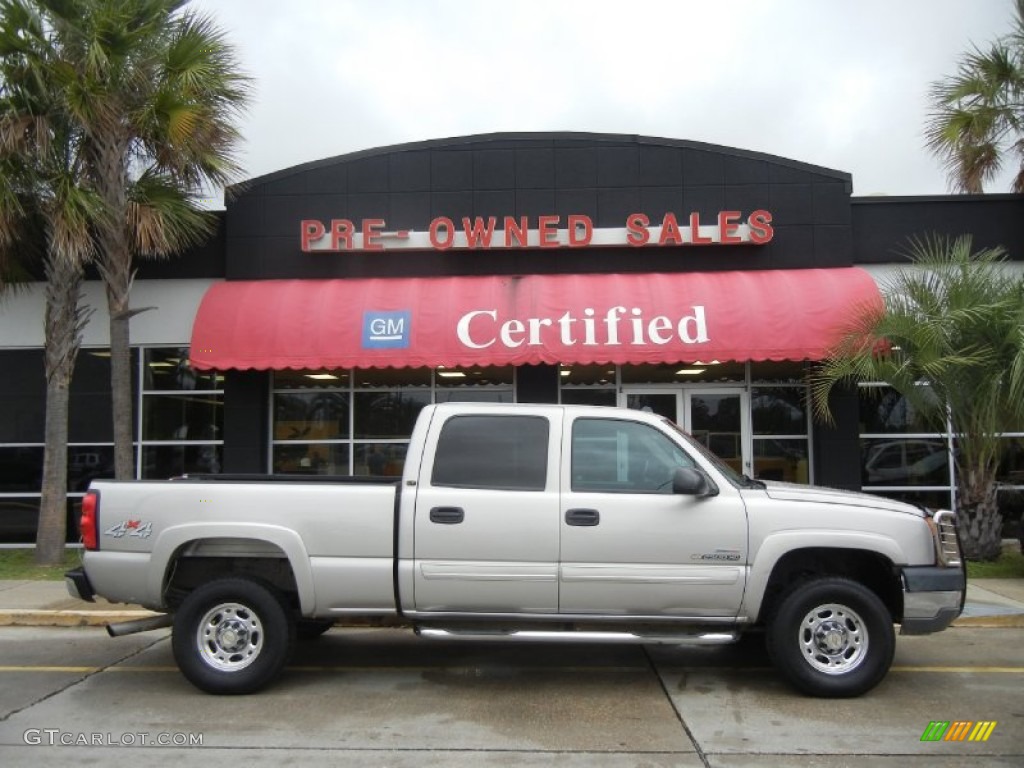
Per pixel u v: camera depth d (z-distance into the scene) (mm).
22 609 9258
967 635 8367
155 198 12055
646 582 6129
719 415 13578
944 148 14117
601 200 13594
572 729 5660
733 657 7543
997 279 11305
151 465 13891
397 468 13711
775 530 6148
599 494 6242
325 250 13445
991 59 13320
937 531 6312
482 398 13742
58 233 11031
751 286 12555
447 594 6223
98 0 11164
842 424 13109
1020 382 10367
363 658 7555
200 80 11547
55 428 12234
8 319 14102
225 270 13883
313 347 12422
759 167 13500
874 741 5406
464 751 5266
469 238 13273
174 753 5230
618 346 12062
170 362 13992
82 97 11031
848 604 6207
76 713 6031
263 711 6059
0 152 11172
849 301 12156
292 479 7102
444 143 13742
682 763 5062
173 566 6512
